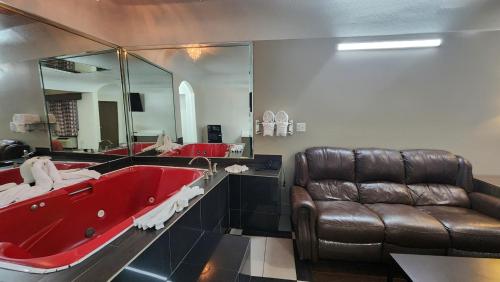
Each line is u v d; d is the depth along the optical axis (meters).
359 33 2.40
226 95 2.66
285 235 2.30
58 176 1.76
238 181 2.31
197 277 1.27
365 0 2.33
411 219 1.75
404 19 2.32
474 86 2.30
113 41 2.63
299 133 2.60
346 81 2.46
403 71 2.38
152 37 2.69
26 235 1.44
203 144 2.76
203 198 1.69
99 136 2.42
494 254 1.62
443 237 1.65
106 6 2.51
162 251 1.18
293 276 1.75
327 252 1.80
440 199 2.12
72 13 2.11
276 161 2.62
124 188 2.27
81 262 0.93
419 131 2.44
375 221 1.75
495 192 1.97
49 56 1.90
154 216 1.28
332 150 2.40
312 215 1.81
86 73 2.26
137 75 2.76
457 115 2.36
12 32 1.62
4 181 1.61
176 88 2.73
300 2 2.42
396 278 1.72
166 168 2.47
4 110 1.59
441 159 2.22
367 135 2.51
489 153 2.37
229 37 2.58
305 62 2.49
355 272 1.80
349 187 2.28
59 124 2.00
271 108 2.60
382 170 2.26
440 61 2.32
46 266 0.90
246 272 1.54
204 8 2.56
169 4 2.59
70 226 1.72
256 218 2.33
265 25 2.51
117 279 0.88
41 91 1.85
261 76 2.57
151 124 2.82
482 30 2.23
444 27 2.30
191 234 1.51
